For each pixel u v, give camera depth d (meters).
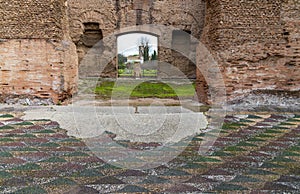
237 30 8.51
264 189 3.06
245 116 6.93
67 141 4.80
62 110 7.27
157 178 3.35
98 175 3.42
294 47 8.55
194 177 3.38
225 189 3.06
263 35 8.53
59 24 8.80
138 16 17.53
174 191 3.01
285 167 3.72
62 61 8.58
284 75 8.60
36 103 8.46
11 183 3.17
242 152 4.33
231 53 8.52
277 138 5.12
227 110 7.54
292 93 8.58
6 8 8.48
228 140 4.97
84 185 3.14
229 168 3.68
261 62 8.57
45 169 3.58
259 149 4.48
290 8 8.50
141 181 3.26
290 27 8.52
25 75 8.53
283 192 2.99
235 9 8.50
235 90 8.56
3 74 8.52
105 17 17.31
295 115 7.13
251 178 3.36
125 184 3.18
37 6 8.48
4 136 5.03
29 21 8.48
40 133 5.25
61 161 3.87
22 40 8.49
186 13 17.81
